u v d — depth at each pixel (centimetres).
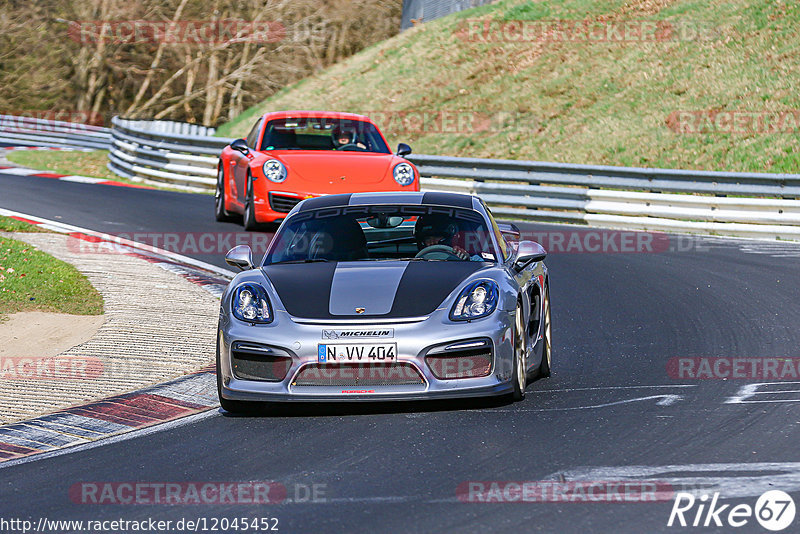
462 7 13200
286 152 5288
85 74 14950
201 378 2805
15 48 15138
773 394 2445
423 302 2369
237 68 14925
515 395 2427
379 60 12588
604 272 4575
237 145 5422
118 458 2109
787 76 8706
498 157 9200
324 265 2622
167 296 3912
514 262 2634
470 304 2362
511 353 2366
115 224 5694
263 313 2394
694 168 7881
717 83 9031
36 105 15150
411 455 2014
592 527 1566
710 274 4419
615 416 2273
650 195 6134
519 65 10862
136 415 2464
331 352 2288
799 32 9362
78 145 11919
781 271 4441
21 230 5338
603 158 8469
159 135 8238
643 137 8581
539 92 10138
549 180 6612
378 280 2477
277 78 14362
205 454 2106
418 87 11238
